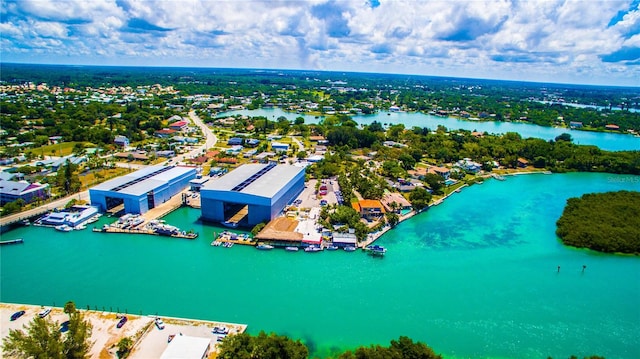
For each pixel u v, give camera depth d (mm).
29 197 124562
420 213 133125
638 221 117812
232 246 102500
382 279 89750
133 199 118875
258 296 81438
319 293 83375
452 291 85938
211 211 117250
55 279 85688
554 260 101812
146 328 69250
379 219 122312
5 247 99750
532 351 68688
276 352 57688
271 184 122812
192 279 87062
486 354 67750
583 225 116625
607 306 82188
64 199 129875
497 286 88500
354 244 102812
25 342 55094
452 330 73375
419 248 106312
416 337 71250
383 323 74562
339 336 70688
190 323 71562
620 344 71000
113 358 62406
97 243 103125
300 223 114250
